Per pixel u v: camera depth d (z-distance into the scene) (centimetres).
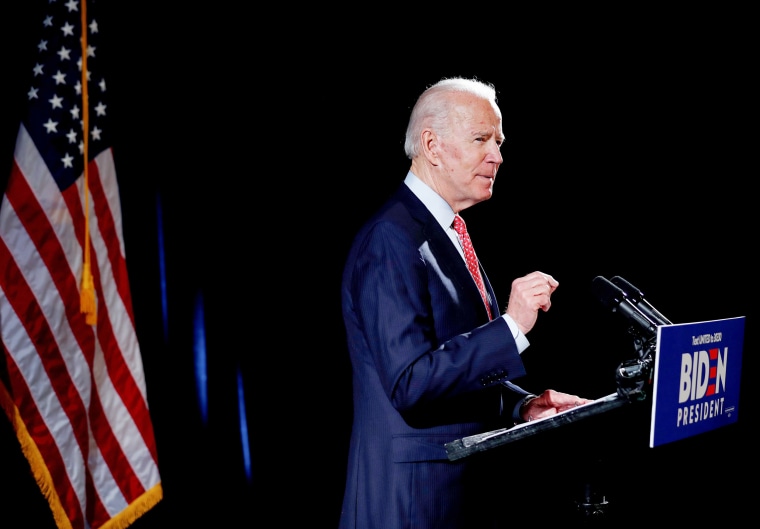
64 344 443
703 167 689
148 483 478
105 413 467
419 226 281
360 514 281
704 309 708
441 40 652
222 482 609
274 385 630
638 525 593
